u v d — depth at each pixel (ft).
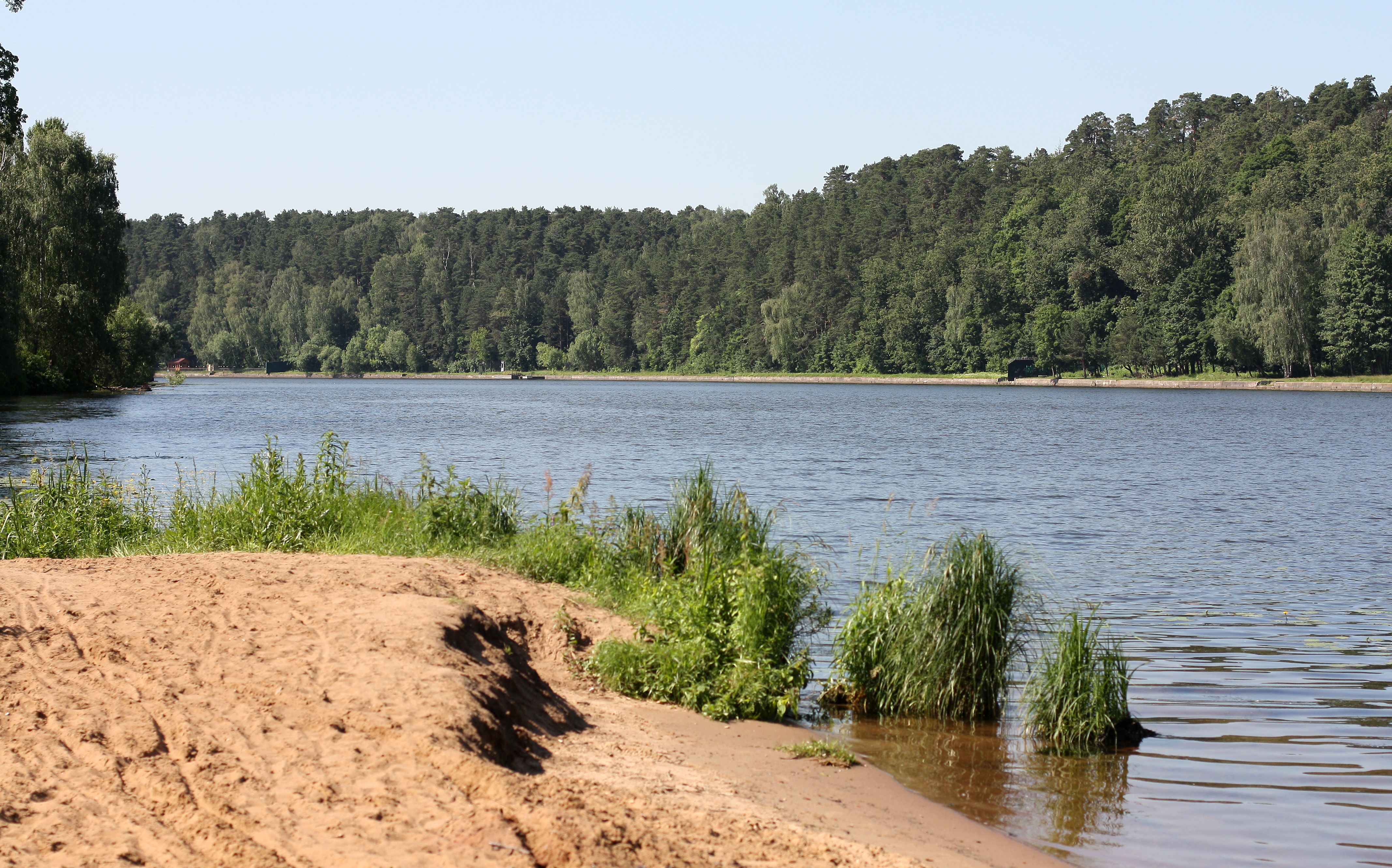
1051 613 46.06
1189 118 619.26
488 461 124.16
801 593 37.65
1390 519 80.64
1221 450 143.54
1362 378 335.06
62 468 63.05
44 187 217.15
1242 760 29.53
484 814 18.44
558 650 34.71
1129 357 390.83
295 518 47.85
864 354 488.44
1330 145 437.99
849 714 33.63
